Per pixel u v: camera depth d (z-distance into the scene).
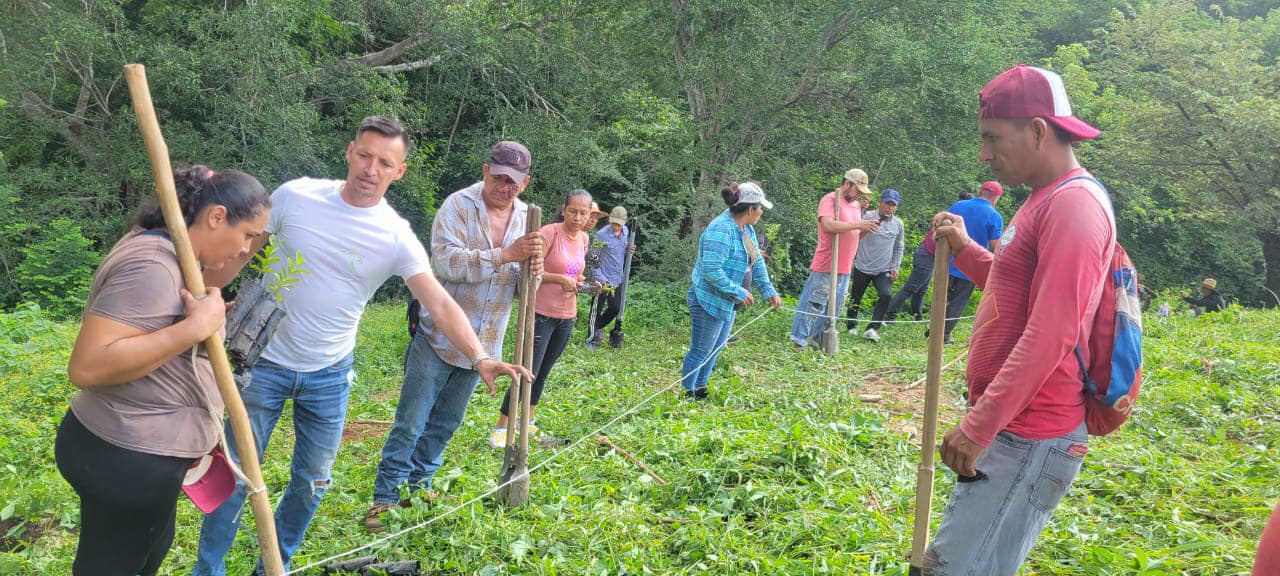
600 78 17.61
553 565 3.63
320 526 4.22
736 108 14.08
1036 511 2.55
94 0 14.30
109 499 2.48
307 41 16.50
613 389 7.68
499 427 5.72
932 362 2.76
